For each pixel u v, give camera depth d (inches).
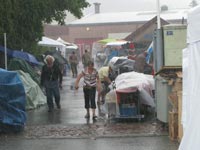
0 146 437.4
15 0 923.4
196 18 242.7
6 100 511.2
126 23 3238.2
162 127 516.4
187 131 247.0
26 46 1031.0
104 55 1860.2
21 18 976.9
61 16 1147.9
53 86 702.5
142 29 1402.6
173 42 539.2
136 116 566.6
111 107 580.7
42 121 593.3
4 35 828.6
